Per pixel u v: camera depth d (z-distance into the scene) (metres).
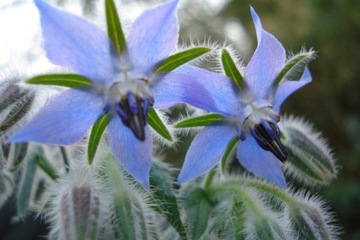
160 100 0.08
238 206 0.10
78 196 0.08
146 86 0.08
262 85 0.09
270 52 0.09
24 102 0.09
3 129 0.09
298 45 0.33
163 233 0.10
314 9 0.33
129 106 0.08
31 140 0.08
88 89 0.08
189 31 0.28
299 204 0.10
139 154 0.08
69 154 0.10
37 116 0.08
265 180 0.10
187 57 0.08
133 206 0.08
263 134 0.09
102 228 0.08
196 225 0.09
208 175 0.10
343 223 0.27
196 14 0.29
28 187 0.11
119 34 0.08
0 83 0.09
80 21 0.08
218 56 0.09
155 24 0.08
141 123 0.08
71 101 0.08
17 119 0.09
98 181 0.09
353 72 0.33
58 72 0.08
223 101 0.09
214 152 0.09
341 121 0.32
